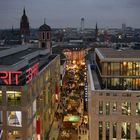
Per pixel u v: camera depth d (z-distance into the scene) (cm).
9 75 10188
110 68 10862
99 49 15638
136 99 9531
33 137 11425
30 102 10750
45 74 14175
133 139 9594
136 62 10838
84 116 15575
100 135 9688
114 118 9606
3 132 10269
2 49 15812
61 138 14012
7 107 10144
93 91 9638
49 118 15262
